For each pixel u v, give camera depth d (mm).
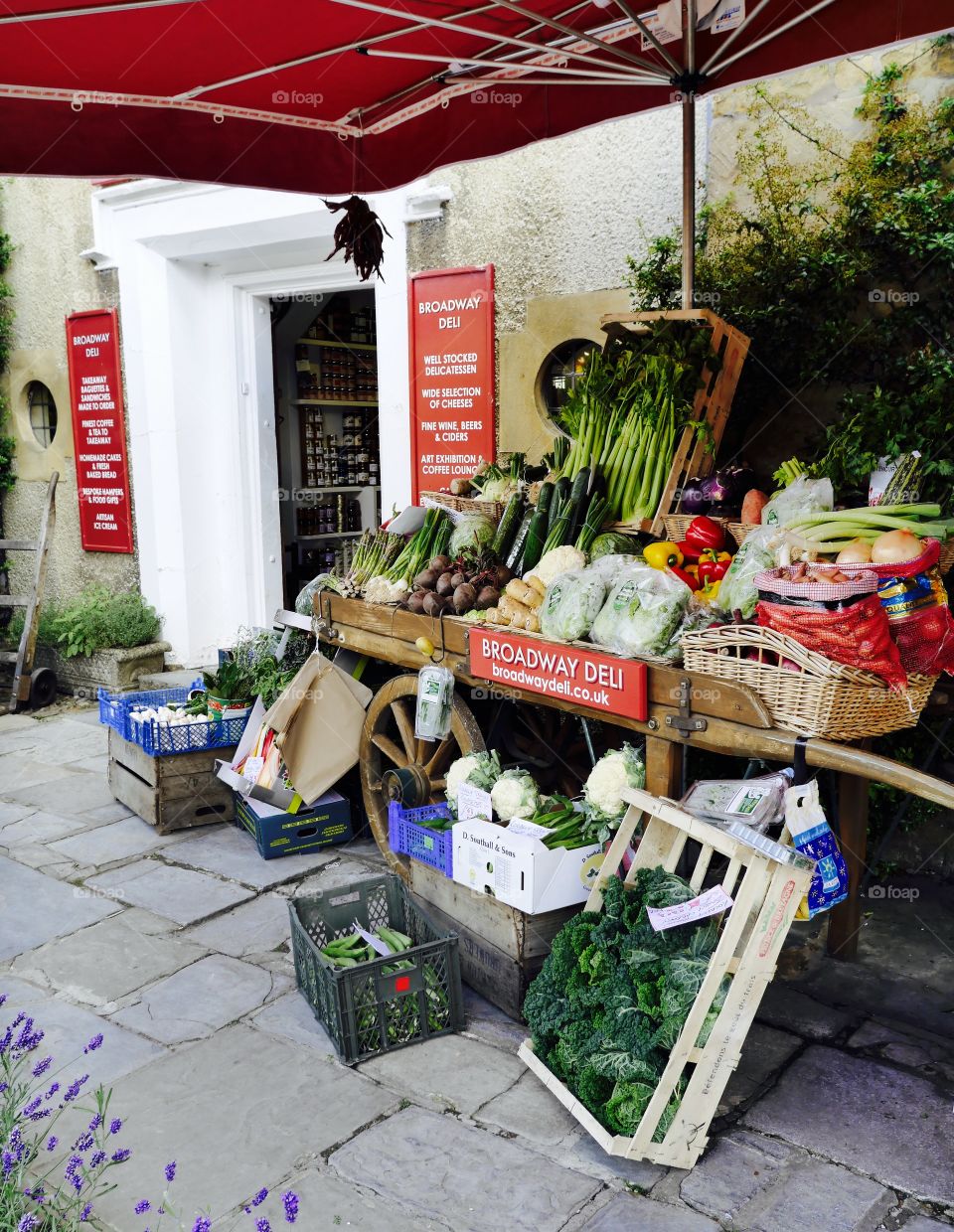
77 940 3758
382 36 3578
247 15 3262
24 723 7023
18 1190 2082
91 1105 2756
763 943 2391
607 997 2568
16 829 4938
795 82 4211
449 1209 2338
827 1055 2902
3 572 8625
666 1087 2377
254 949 3662
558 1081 2680
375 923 3553
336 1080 2857
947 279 3957
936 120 3896
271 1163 2514
